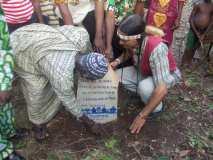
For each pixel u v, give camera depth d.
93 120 2.30
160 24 2.66
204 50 3.14
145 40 2.22
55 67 1.96
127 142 2.28
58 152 2.21
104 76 2.22
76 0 2.59
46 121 2.26
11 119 2.16
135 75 2.53
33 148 2.24
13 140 2.28
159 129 2.37
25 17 2.33
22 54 2.03
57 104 2.22
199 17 2.82
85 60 1.97
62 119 2.43
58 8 2.52
